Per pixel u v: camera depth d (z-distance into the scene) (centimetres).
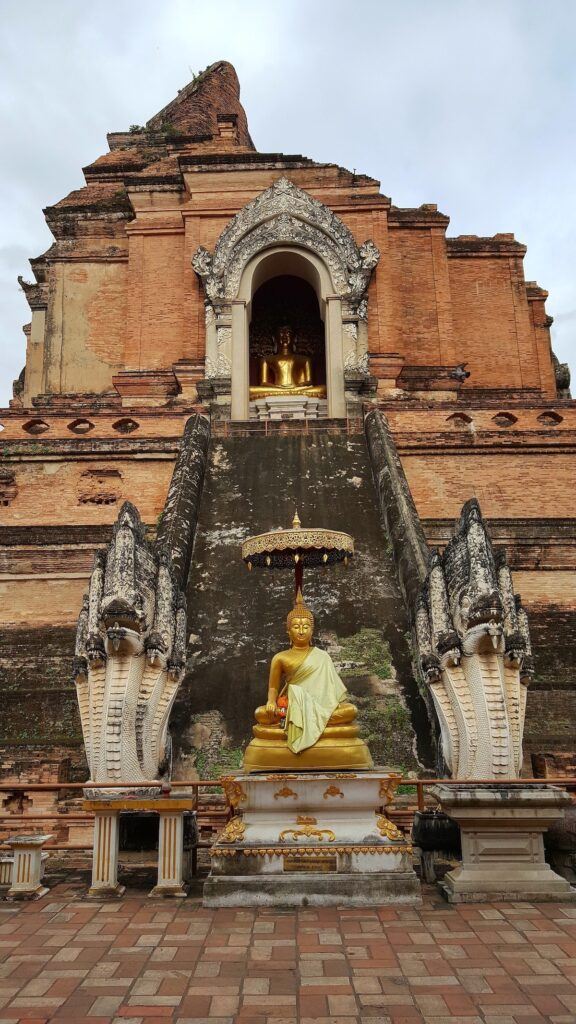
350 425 2073
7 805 1070
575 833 838
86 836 1022
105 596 916
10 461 1911
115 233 2892
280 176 2667
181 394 2445
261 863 746
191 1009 508
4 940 636
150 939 637
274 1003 516
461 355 2847
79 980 553
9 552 1716
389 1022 491
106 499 1889
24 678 1444
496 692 891
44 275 3247
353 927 664
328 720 815
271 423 2078
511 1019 495
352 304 2433
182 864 810
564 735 1316
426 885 812
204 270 2458
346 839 755
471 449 1972
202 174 2666
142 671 938
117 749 880
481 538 939
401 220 2825
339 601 1368
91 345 2794
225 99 3956
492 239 2944
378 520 1608
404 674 1223
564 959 591
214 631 1307
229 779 777
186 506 1575
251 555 938
